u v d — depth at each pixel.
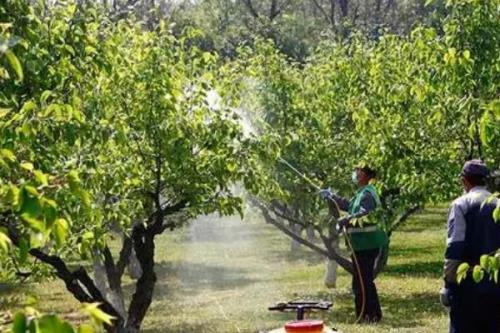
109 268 21.88
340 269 37.38
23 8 12.58
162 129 17.25
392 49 23.72
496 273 8.62
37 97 12.58
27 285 35.38
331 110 27.75
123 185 16.69
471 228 12.47
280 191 18.72
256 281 33.16
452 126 18.92
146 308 18.75
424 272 35.25
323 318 23.41
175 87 17.59
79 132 13.02
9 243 5.86
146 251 18.50
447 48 18.00
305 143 27.02
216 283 32.88
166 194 18.41
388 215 21.83
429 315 23.56
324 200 27.31
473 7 17.88
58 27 13.85
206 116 17.95
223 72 19.28
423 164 20.53
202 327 23.42
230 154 17.88
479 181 12.70
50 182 6.59
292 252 43.12
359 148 26.92
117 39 17.05
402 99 20.53
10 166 8.14
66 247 16.83
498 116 8.90
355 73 26.73
